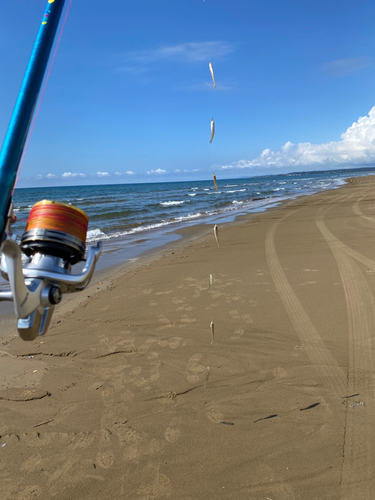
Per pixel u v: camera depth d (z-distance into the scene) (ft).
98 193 220.02
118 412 9.04
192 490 6.66
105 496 6.62
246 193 142.20
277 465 7.09
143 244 35.42
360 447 7.38
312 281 17.63
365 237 27.81
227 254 25.99
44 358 11.94
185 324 13.97
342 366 10.44
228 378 10.28
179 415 8.79
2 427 8.57
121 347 12.45
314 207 58.44
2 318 15.84
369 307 14.11
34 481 7.00
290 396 9.26
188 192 191.72
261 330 12.97
